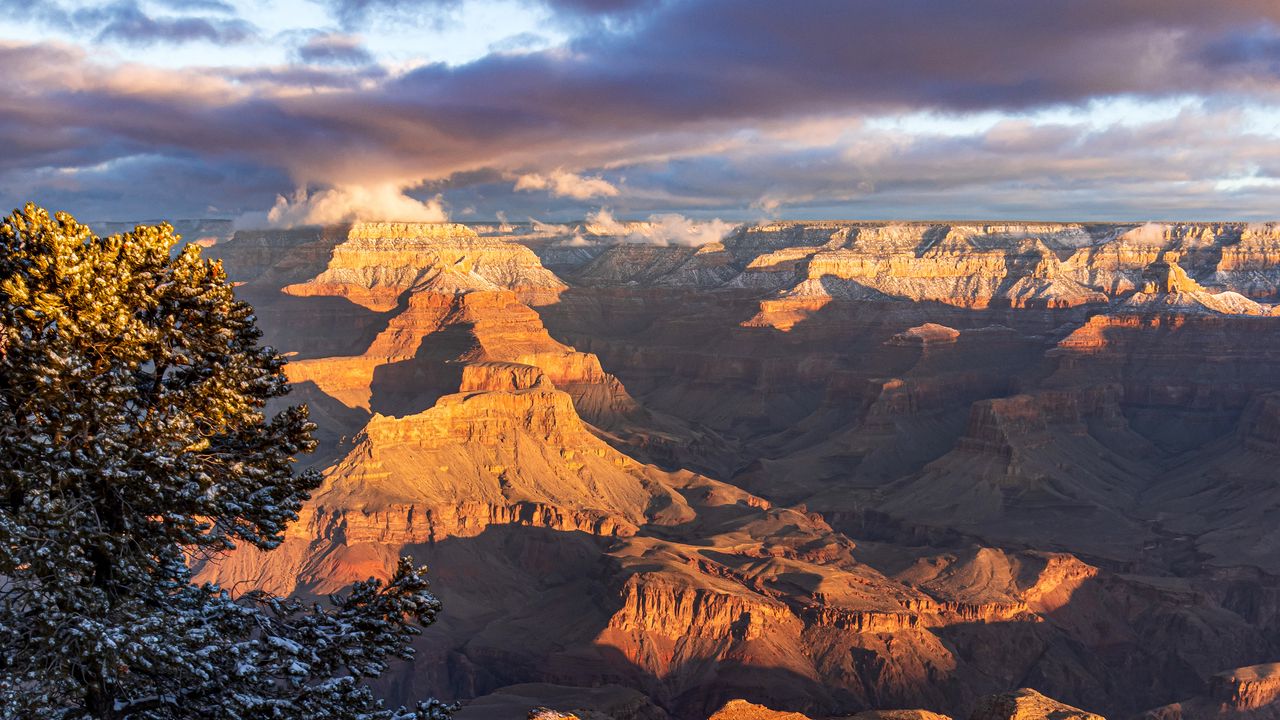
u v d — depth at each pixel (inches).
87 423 1224.8
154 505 1270.9
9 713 1128.2
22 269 1269.7
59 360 1190.9
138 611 1243.8
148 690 1298.0
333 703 1310.3
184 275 1342.3
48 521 1173.1
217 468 1344.7
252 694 1298.0
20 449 1202.6
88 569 1197.1
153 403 1320.1
